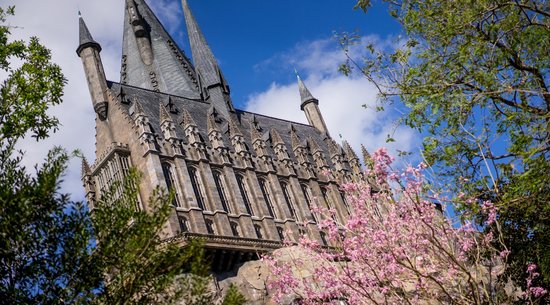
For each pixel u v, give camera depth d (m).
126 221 21.30
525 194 25.25
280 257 36.72
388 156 26.05
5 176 21.11
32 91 27.31
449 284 25.53
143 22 92.44
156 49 90.19
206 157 66.94
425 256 25.94
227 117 78.81
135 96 68.88
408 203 25.97
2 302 19.12
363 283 26.91
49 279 19.92
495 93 23.78
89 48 73.81
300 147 78.56
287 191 72.94
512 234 28.86
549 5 24.25
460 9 24.52
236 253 58.88
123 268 20.64
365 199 28.31
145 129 64.06
